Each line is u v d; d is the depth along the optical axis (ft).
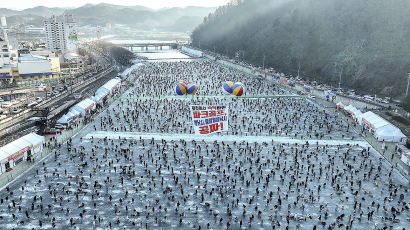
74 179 185.26
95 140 246.88
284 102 384.47
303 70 634.84
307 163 211.82
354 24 643.04
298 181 187.42
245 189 178.29
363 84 486.79
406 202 166.91
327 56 615.16
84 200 164.25
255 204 163.94
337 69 544.62
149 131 271.28
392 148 241.35
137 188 176.96
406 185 185.68
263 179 189.78
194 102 371.15
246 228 144.46
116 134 261.85
